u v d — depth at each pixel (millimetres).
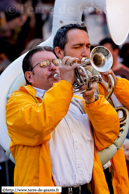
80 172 3371
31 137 3270
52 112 3166
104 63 3285
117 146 4082
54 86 3275
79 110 3824
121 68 7488
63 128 3514
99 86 4309
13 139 3408
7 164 5727
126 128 4215
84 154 3500
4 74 4535
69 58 3309
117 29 3750
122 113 4484
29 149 3363
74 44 3836
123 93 4070
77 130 3578
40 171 3242
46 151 3324
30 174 3271
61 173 3328
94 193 3549
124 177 4207
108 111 3465
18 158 3406
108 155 3811
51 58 3881
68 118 3617
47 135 3258
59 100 3197
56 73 3844
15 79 4504
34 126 3184
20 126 3270
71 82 3273
